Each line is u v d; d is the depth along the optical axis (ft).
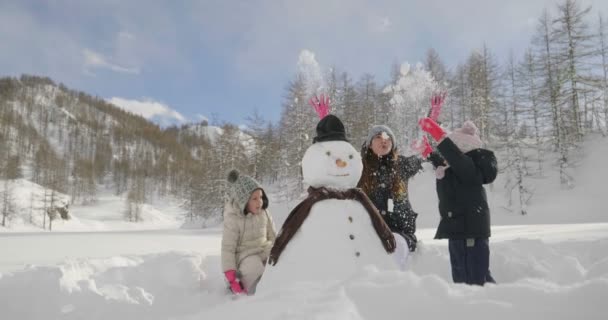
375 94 163.84
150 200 337.31
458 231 11.74
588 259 14.56
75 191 333.62
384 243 10.15
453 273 12.02
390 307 5.57
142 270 13.28
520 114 124.57
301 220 9.95
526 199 103.91
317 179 10.59
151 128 616.80
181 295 12.30
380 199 13.87
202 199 143.13
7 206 206.90
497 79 132.05
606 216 87.56
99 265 13.91
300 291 6.64
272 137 171.73
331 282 6.99
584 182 104.78
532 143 132.98
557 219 90.43
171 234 57.88
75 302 10.34
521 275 12.90
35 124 521.24
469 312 5.18
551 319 4.82
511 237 25.86
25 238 41.22
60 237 43.93
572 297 4.99
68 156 442.50
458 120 143.84
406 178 14.46
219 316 6.29
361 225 10.00
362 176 13.89
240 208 13.76
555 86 120.67
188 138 624.18
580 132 118.83
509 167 114.11
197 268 13.75
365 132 133.08
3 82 597.52
